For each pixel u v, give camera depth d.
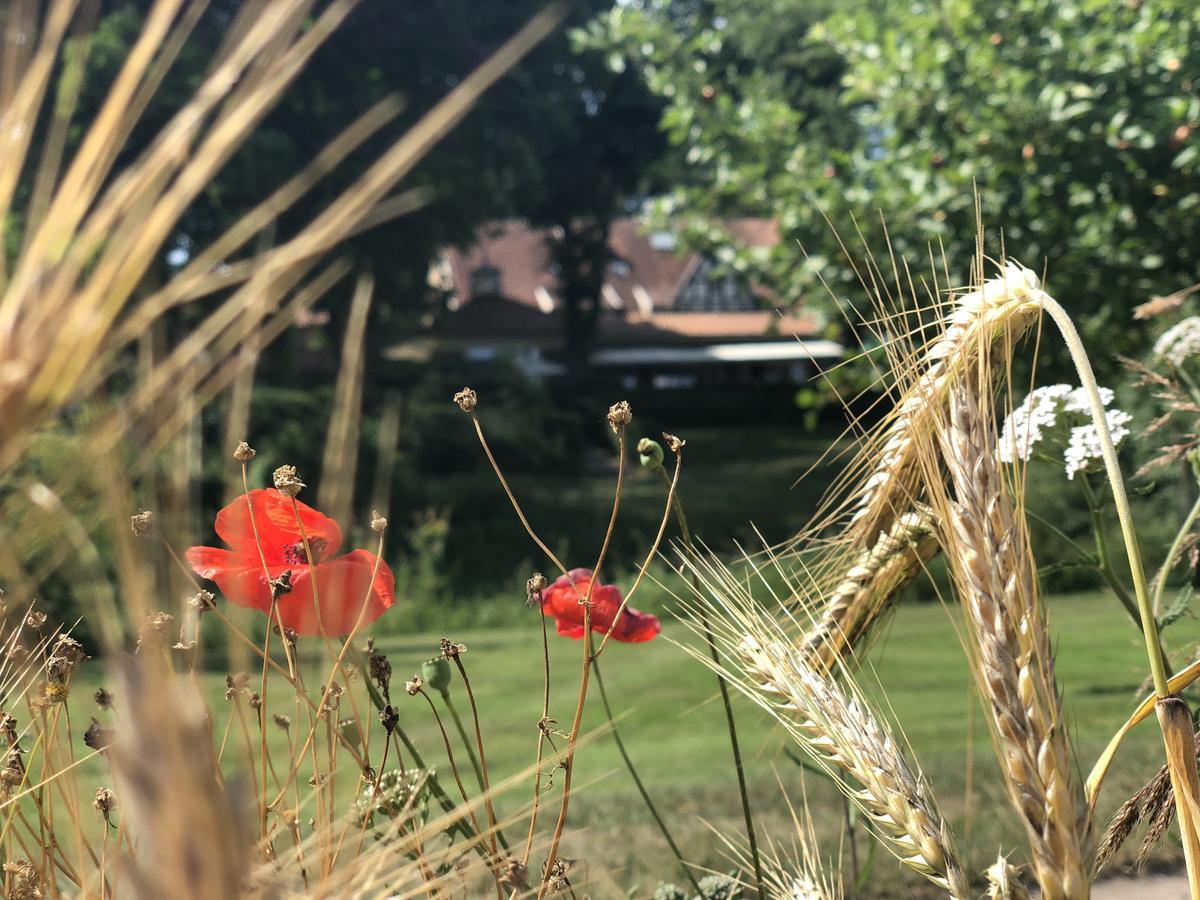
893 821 1.38
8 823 1.25
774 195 11.37
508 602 17.31
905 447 1.58
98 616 0.53
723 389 51.53
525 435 33.81
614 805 4.66
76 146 18.47
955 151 9.98
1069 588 13.80
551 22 0.54
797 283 10.88
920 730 6.41
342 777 1.43
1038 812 1.12
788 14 22.95
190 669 0.58
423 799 1.54
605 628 1.97
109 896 0.98
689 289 59.72
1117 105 9.00
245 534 1.40
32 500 0.51
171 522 0.53
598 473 36.25
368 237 27.56
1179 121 8.88
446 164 28.17
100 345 0.52
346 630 1.37
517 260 60.75
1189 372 3.08
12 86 0.53
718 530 25.64
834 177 11.30
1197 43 8.84
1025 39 9.86
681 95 12.69
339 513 0.58
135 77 0.53
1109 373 9.53
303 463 20.02
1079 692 7.18
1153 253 9.41
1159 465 2.44
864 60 10.76
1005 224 9.52
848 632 1.79
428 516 21.00
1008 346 1.46
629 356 56.75
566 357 50.50
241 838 0.53
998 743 1.15
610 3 32.38
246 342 0.53
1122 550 12.98
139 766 0.51
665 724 7.43
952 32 10.12
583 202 46.06
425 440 28.17
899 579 1.76
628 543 23.55
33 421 0.51
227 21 22.48
